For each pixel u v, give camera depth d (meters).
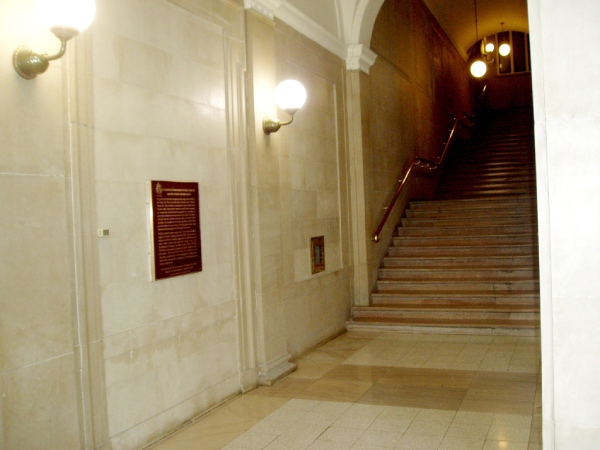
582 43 2.89
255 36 5.89
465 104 17.36
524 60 18.97
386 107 10.02
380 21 9.79
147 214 4.38
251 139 5.82
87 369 3.73
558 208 2.92
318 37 7.59
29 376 3.32
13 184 3.27
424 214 10.80
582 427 2.90
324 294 7.60
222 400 5.22
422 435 4.33
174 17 4.76
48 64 3.34
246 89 5.82
